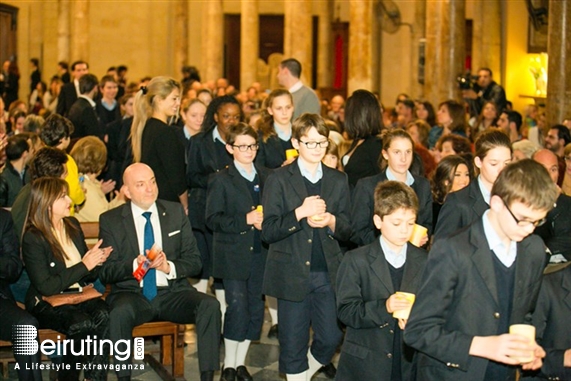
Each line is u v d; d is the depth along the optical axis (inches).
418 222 240.7
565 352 164.7
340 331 226.2
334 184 227.1
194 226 309.3
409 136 233.1
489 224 145.3
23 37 946.7
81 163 311.0
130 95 454.9
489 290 143.8
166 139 287.7
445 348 142.7
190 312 237.5
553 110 429.4
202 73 966.4
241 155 257.8
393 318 184.9
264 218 222.5
